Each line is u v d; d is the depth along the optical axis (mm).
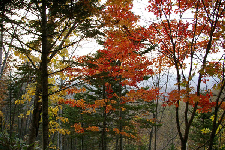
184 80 3045
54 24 4645
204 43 4215
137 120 11461
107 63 7793
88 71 7250
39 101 5578
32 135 5527
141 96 6340
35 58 5781
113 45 6730
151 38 5211
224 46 3549
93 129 9477
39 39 4992
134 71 7527
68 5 4090
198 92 3002
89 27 4613
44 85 4586
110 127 11688
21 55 5520
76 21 4480
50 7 4098
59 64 7027
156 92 5938
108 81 8766
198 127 10820
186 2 3486
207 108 3363
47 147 4480
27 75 4402
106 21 4629
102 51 7949
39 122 5703
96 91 11898
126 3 4176
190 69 3143
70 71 7043
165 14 3912
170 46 4902
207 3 3365
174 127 21281
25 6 3953
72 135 11797
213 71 2719
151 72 7328
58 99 7355
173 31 4559
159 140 24750
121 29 5387
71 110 13945
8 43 4207
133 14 4695
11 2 3682
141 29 5223
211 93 3289
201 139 10805
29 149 4789
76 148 24109
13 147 4332
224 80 2836
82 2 4039
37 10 4188
